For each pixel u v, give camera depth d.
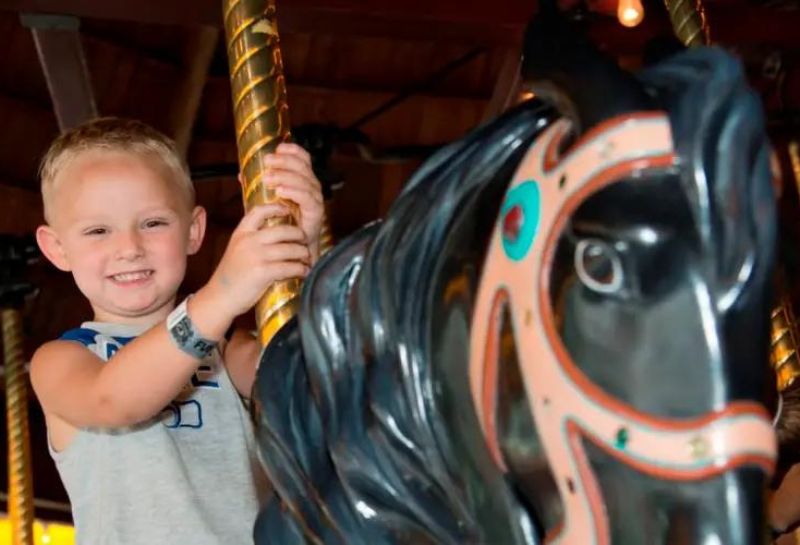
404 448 1.11
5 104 6.88
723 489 0.84
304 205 1.66
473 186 1.10
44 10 4.93
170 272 1.83
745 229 0.87
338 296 1.20
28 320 7.16
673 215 0.88
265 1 1.74
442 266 1.08
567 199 0.93
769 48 5.37
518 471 0.98
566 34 0.97
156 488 1.76
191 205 1.90
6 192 6.98
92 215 1.80
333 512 1.20
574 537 0.92
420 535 1.13
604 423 0.89
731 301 0.86
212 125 7.41
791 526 2.19
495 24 5.15
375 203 7.69
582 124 0.94
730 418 0.85
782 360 1.82
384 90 7.45
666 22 5.11
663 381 0.87
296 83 7.38
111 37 6.79
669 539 0.86
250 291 1.56
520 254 0.97
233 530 1.77
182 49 6.94
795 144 4.34
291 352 1.27
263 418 1.25
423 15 5.12
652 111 0.91
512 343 0.97
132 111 7.06
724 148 0.87
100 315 1.86
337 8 5.07
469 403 1.04
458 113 7.52
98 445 1.80
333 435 1.17
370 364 1.14
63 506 7.52
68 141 1.85
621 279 0.88
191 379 1.87
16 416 4.75
